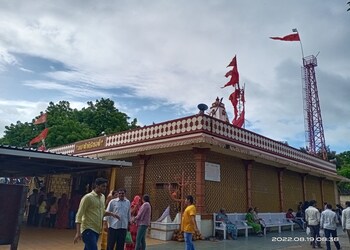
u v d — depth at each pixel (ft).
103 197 19.80
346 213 32.89
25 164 43.14
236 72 64.54
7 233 18.92
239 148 47.01
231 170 50.80
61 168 49.60
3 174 63.98
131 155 54.13
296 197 69.62
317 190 81.92
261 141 55.31
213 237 41.52
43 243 33.47
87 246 18.08
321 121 134.21
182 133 44.70
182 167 46.09
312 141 132.98
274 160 55.57
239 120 62.23
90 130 94.99
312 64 141.08
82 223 18.40
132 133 53.42
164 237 37.96
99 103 110.22
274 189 61.82
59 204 49.85
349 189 131.13
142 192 50.31
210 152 47.11
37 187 71.15
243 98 63.93
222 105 60.75
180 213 40.52
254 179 56.54
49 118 98.68
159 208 47.19
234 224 44.47
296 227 60.08
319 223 37.29
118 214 22.48
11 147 31.58
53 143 86.63
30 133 103.24
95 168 47.19
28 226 49.60
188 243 25.96
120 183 55.57
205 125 43.37
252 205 53.72
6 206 19.16
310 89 139.74
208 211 43.91
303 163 68.33
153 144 48.21
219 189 46.98
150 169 50.98
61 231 44.62
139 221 26.37
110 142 57.62
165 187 47.47
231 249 33.35
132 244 27.66
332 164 85.46
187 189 43.75
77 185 60.13
